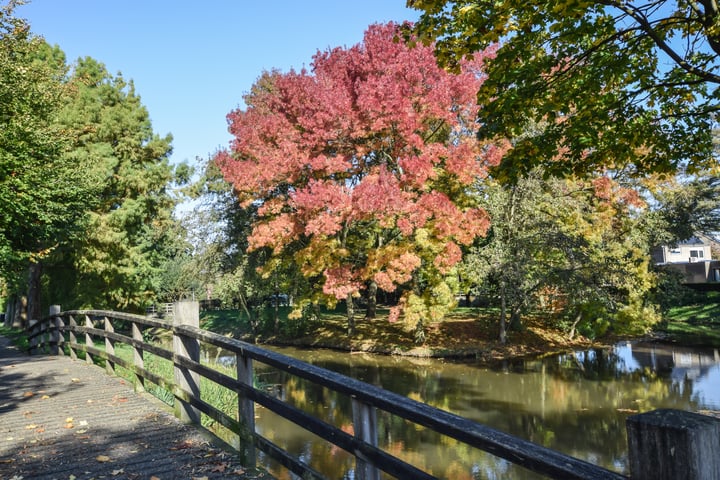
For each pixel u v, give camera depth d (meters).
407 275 19.44
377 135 20.05
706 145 9.62
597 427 10.95
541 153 9.50
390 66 18.72
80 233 19.62
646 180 22.66
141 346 7.49
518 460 1.88
